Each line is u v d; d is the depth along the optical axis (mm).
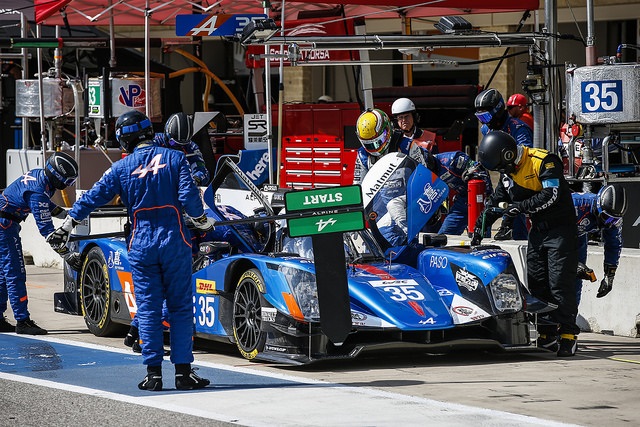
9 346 17500
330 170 30594
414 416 12242
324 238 14672
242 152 27719
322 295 14648
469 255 16500
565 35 22547
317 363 15789
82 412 12469
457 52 37500
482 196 21609
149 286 13797
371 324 15203
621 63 21953
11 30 35562
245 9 31047
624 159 23734
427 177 17125
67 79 30625
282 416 12219
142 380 14391
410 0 26594
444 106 30016
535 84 22109
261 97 34188
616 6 35219
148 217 13812
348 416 12234
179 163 13898
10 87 34812
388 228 17141
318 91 43438
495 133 16531
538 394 13648
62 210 18703
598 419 12258
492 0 26594
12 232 18719
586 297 19359
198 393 13555
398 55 40781
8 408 12695
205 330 16938
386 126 19531
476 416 12273
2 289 19062
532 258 16953
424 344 15305
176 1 31797
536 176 16531
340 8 30969
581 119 22016
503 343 16297
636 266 18609
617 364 16062
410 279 16375
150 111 29203
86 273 19031
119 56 35406
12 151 31953
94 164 30250
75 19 33906
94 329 18719
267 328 15438
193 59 34594
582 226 17531
